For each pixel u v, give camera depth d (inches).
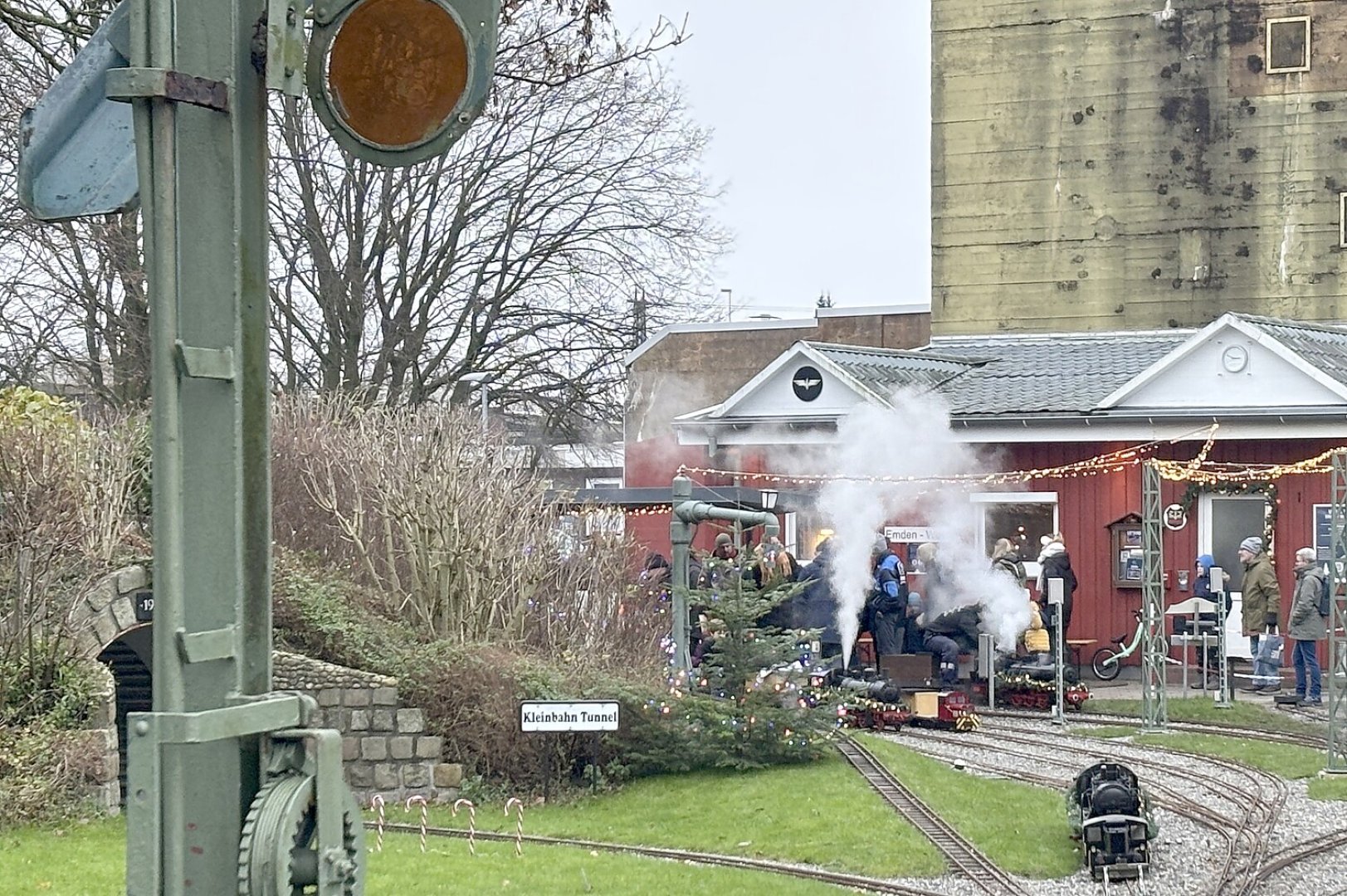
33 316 1045.2
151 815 123.0
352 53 134.3
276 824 126.0
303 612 614.2
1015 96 1362.0
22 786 515.8
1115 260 1338.6
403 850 480.7
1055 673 862.5
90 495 613.9
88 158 143.0
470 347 1289.4
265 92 133.1
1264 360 997.2
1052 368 1169.4
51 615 573.0
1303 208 1299.2
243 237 130.8
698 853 491.8
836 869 473.1
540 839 512.4
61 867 438.6
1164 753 721.6
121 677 676.1
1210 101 1317.7
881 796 564.7
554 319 1301.7
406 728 581.9
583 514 767.7
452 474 684.1
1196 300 1321.4
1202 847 521.3
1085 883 469.1
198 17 129.9
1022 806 571.8
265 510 131.7
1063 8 1350.9
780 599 652.7
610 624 725.3
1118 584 1023.0
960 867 476.7
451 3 134.6
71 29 577.9
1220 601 869.2
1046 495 1041.5
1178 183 1325.0
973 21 1373.0
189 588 125.8
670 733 613.6
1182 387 1020.5
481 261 1285.7
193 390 127.0
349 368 1254.9
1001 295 1364.4
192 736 121.3
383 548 717.3
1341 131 1290.6
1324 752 720.3
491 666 597.6
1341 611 681.6
